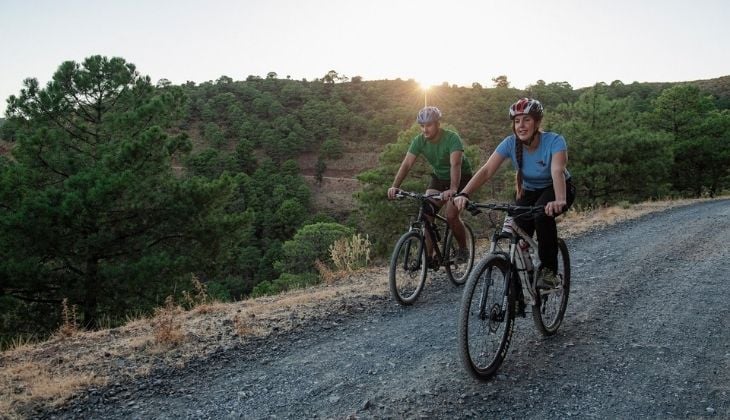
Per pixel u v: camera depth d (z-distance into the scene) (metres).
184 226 16.47
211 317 5.29
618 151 26.59
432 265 5.71
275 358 4.05
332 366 3.83
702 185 41.22
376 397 3.26
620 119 28.70
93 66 17.64
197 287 6.31
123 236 15.92
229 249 17.84
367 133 190.88
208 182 17.41
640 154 27.34
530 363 3.70
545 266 3.84
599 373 3.50
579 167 27.12
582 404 3.08
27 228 13.44
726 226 10.07
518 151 3.70
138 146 15.80
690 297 5.24
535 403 3.10
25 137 15.62
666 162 28.89
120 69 18.03
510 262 3.54
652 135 27.73
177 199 16.41
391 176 26.73
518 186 3.93
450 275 6.07
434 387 3.35
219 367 3.89
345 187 146.12
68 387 3.49
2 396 3.39
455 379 3.46
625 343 4.03
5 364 4.20
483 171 3.76
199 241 16.94
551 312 4.25
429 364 3.76
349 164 170.12
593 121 28.58
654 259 7.18
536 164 3.67
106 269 14.34
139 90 19.00
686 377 3.39
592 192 28.47
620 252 7.82
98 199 13.88
